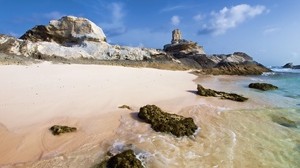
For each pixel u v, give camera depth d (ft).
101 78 58.85
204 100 45.19
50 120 29.30
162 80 67.05
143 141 25.25
